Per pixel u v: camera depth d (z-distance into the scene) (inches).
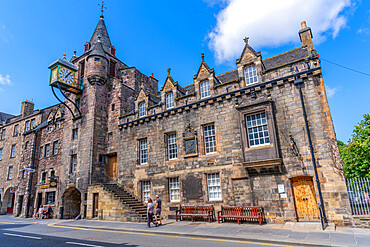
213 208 608.7
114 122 911.7
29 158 1155.9
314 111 537.0
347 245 331.6
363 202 473.4
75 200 959.6
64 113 1071.0
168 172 714.8
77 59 1064.8
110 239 434.3
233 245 360.2
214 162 641.0
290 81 573.6
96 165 863.1
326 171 501.0
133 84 1039.6
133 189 777.6
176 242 391.9
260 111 593.6
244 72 652.1
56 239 449.7
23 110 1459.2
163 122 765.3
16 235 509.0
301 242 357.4
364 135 1055.6
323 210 486.3
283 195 534.9
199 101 697.0
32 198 1085.1
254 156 572.7
